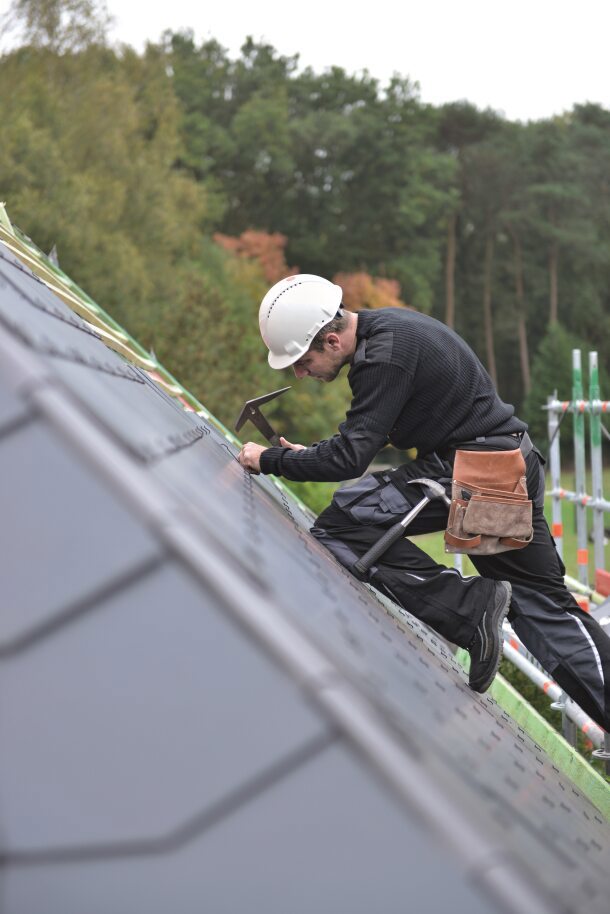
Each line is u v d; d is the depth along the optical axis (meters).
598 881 1.55
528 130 67.50
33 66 28.89
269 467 3.63
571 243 65.19
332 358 3.57
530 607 3.82
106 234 26.17
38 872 1.15
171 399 4.66
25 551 1.21
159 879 1.14
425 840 1.10
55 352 1.74
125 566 1.19
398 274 59.69
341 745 1.14
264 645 1.17
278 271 46.88
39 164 24.02
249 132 57.03
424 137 64.12
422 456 3.71
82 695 1.18
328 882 1.11
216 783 1.15
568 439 51.22
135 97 36.16
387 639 2.42
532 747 3.63
